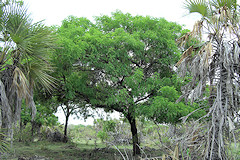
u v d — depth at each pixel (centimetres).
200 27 468
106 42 895
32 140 1786
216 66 448
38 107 1747
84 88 1005
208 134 405
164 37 1005
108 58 938
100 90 1078
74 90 1011
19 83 608
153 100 909
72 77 1014
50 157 1034
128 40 887
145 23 1016
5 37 589
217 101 414
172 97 892
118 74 973
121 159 876
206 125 432
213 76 452
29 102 611
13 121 578
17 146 1398
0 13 596
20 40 580
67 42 817
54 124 2161
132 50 981
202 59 439
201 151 436
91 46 880
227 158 398
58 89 1037
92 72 1043
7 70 604
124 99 944
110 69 906
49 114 1942
